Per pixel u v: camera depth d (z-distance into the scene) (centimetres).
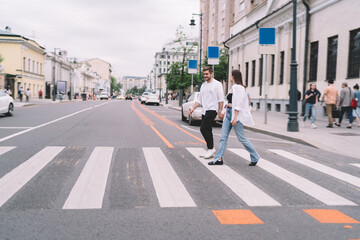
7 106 1709
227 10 5019
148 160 657
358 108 1348
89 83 11362
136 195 435
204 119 686
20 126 1239
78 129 1177
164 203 406
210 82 684
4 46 4778
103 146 813
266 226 342
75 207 386
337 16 1638
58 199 413
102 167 587
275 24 2409
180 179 521
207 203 411
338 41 1620
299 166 647
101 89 13662
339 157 763
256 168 617
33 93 5459
